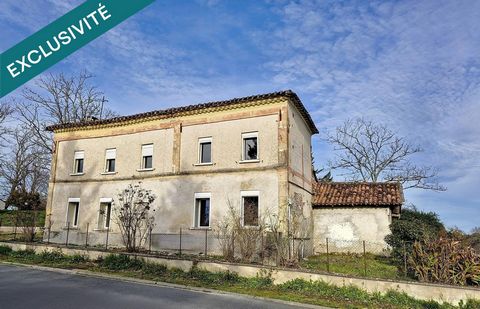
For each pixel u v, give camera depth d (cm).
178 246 1852
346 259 1789
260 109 1825
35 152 3956
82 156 2352
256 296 1052
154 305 884
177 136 2012
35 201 3747
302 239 1780
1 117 3712
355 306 983
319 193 2208
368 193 2095
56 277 1247
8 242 1839
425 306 989
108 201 2170
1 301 865
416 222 1828
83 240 2167
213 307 896
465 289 980
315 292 1102
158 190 2016
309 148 2259
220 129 1909
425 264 1155
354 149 3809
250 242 1424
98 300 915
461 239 1275
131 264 1448
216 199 1838
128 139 2197
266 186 1733
